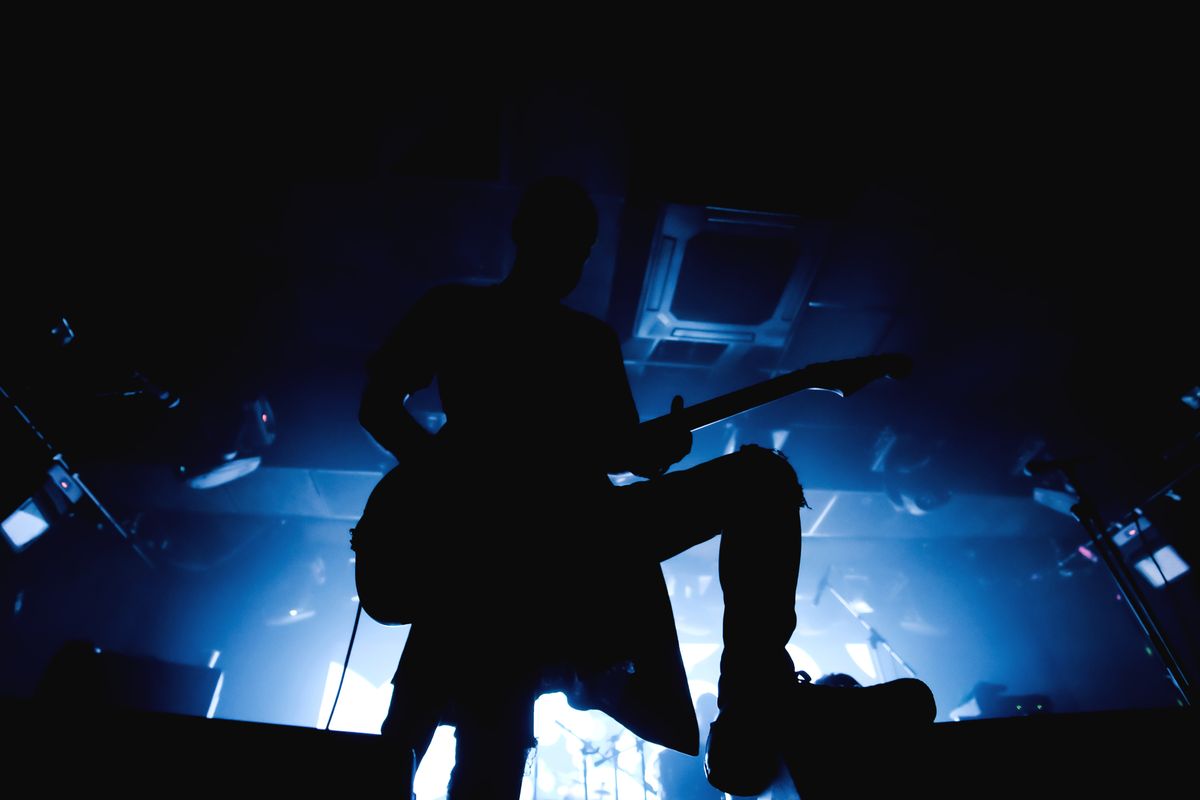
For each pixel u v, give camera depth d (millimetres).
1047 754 768
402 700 859
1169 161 4875
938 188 5043
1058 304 6137
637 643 868
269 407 6121
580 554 884
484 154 4672
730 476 1007
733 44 4086
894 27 4031
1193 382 6492
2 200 4797
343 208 5074
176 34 3982
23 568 6832
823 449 7035
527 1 3875
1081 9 4004
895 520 7789
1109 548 3475
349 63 4164
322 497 6875
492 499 899
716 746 868
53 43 3971
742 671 878
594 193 4906
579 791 6738
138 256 5320
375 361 1072
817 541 8328
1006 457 7266
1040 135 4680
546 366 1062
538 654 855
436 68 4191
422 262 5531
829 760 769
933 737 786
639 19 3963
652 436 1072
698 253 5215
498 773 849
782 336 5977
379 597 910
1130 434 7012
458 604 861
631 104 4371
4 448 5215
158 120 4426
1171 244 5523
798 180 4746
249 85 4254
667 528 962
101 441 5801
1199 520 6898
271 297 5824
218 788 660
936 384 7020
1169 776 748
